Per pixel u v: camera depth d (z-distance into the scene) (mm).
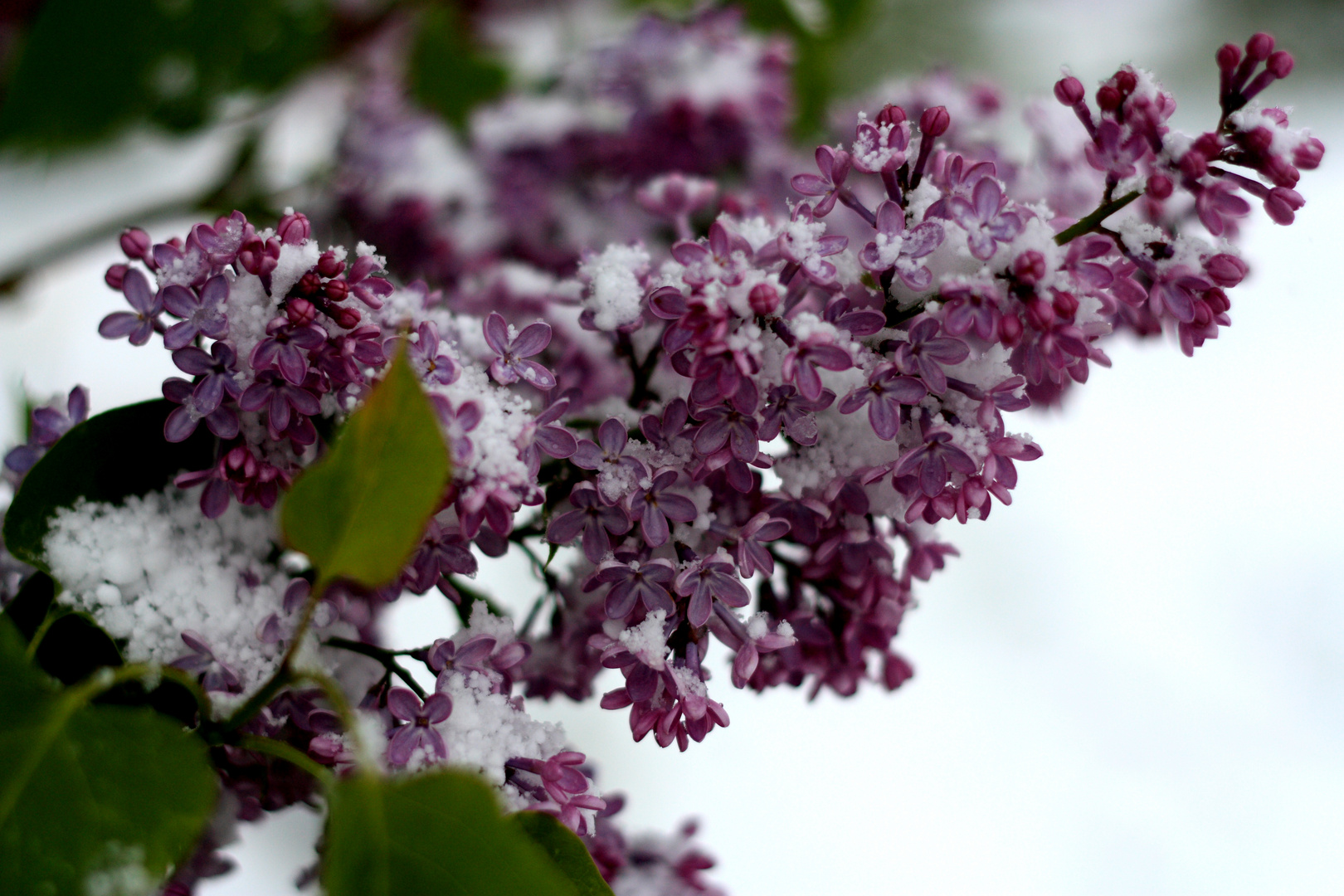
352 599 787
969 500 768
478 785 732
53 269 968
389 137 945
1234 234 784
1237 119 756
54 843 721
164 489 782
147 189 1087
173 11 910
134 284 769
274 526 786
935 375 760
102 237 953
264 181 998
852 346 759
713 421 766
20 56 906
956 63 1209
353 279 767
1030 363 758
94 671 775
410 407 728
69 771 725
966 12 1225
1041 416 833
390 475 730
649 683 770
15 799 722
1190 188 755
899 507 781
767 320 760
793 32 1036
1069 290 753
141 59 914
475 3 1077
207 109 932
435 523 769
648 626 770
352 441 729
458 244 927
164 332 766
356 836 724
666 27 935
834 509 783
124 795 725
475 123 952
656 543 769
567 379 823
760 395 764
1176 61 1308
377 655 778
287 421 765
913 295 768
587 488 771
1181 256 762
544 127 935
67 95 914
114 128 925
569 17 1099
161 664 770
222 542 782
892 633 799
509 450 756
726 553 772
